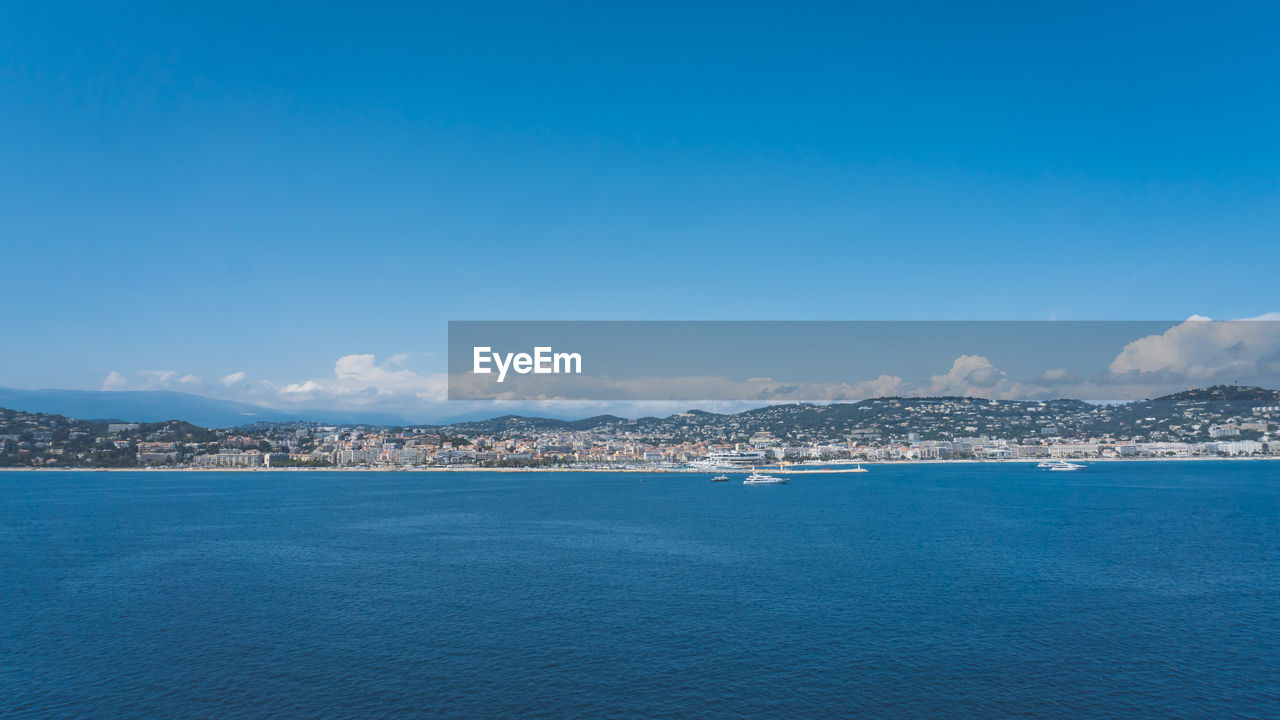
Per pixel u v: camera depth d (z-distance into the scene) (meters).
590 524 180.88
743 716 60.59
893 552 133.50
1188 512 197.75
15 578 113.69
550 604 94.69
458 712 61.69
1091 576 110.50
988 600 95.81
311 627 84.94
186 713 61.81
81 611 92.69
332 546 144.62
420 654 75.31
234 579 111.62
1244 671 69.62
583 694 65.12
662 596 98.88
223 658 74.62
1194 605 92.94
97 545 148.12
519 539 153.50
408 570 117.94
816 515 199.00
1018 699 63.59
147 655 75.62
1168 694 64.62
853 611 90.62
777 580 108.75
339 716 61.03
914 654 74.69
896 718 60.03
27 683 68.38
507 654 75.31
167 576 114.25
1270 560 123.06
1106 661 72.38
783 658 73.62
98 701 64.25
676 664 72.25
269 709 62.47
